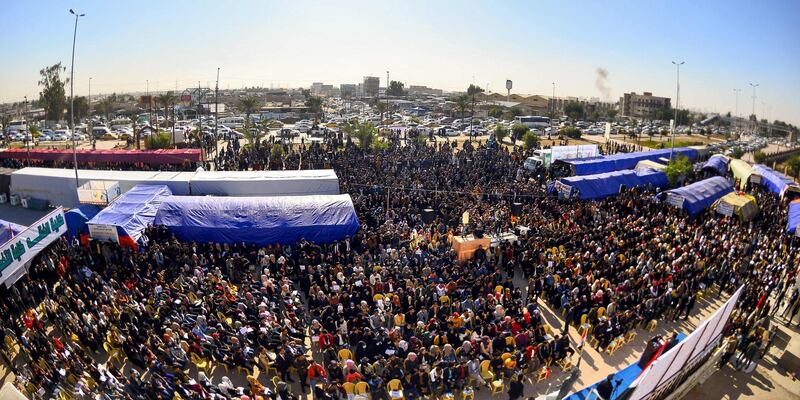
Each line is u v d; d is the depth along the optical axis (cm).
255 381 1460
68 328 1717
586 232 2770
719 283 2406
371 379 1509
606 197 3694
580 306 1973
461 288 2091
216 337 1670
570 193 3609
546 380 1681
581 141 8350
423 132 7556
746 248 2741
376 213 3000
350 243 2589
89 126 7994
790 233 3056
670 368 1364
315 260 2338
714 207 3438
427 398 1540
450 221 2992
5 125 8075
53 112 10381
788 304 2258
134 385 1445
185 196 2922
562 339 1731
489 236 2586
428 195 3481
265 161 4481
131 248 2372
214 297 1900
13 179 3522
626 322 1923
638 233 2786
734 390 1706
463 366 1548
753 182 4775
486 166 4453
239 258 2291
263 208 2711
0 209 3475
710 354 1692
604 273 2264
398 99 19325
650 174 4297
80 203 2925
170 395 1398
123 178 3281
